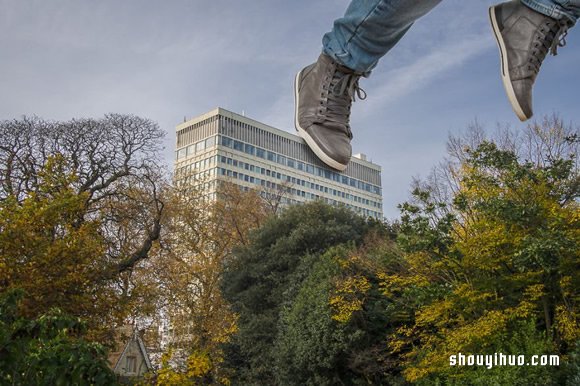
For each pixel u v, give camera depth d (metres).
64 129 21.56
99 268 14.02
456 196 15.18
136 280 24.30
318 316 17.31
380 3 1.97
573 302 13.08
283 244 22.66
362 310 16.84
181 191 28.72
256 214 30.48
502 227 13.10
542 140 19.14
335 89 2.33
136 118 22.72
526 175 13.64
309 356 16.98
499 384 11.26
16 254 12.42
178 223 28.06
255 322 20.67
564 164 13.87
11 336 4.22
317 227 23.08
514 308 13.00
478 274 13.80
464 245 13.46
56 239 13.70
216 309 26.11
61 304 12.49
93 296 13.76
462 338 12.43
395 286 16.50
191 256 28.38
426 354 14.22
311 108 2.36
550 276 12.78
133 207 20.55
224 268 25.08
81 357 4.07
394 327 17.12
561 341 12.93
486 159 14.55
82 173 20.88
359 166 71.25
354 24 2.08
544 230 12.68
